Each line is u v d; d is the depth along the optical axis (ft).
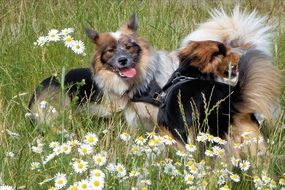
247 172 21.89
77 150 20.13
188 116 23.95
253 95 22.95
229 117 22.95
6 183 19.81
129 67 28.35
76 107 29.45
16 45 39.06
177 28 41.78
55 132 22.39
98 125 27.78
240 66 23.48
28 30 41.52
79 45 23.89
